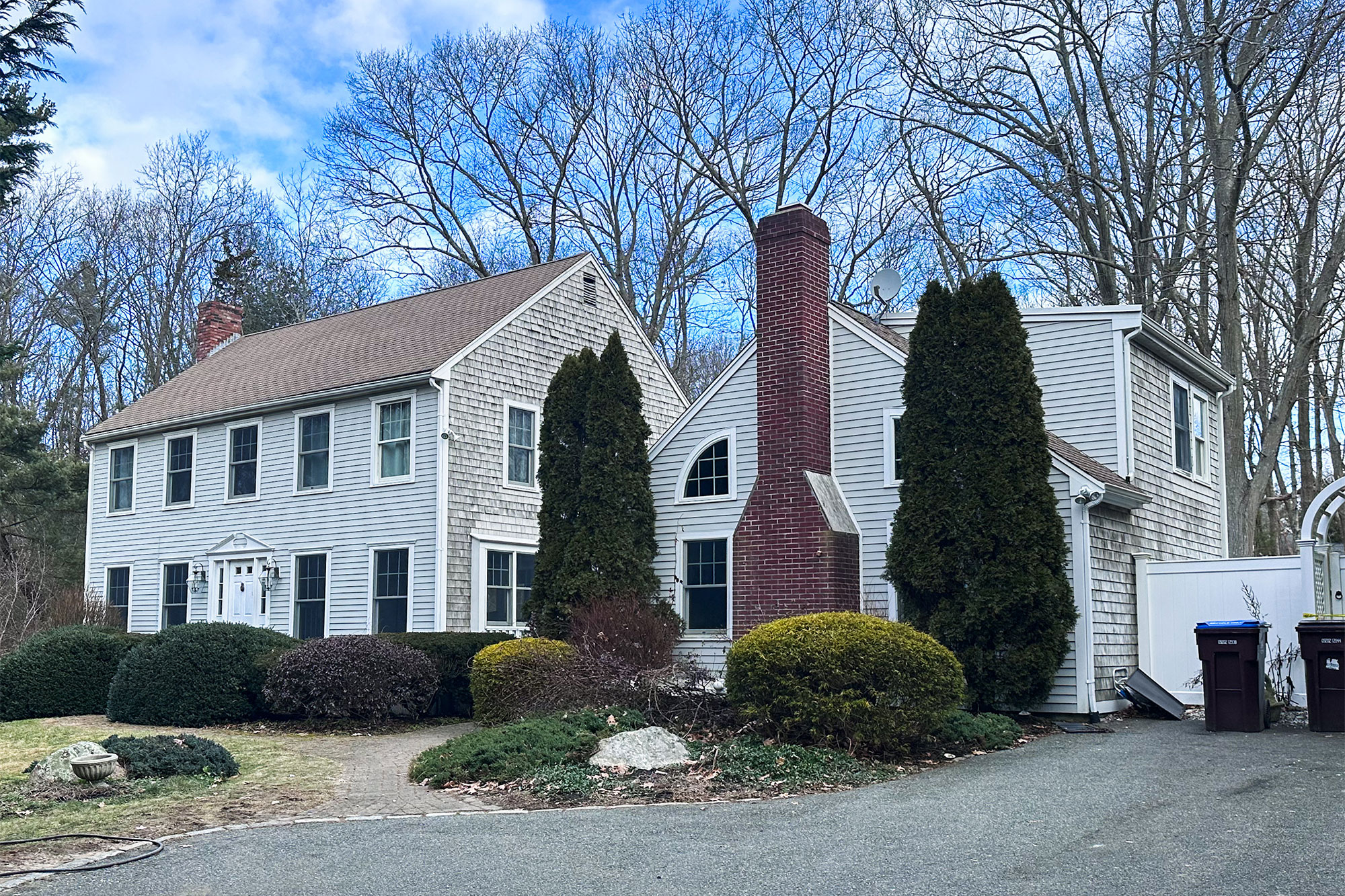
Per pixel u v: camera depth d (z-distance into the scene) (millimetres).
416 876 6879
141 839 8031
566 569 16031
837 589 14922
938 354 14031
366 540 20141
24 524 29703
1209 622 13758
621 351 16719
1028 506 13367
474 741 11031
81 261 38219
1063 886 6238
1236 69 22172
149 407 25656
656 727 10766
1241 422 22531
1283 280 26719
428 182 37906
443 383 19438
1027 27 25766
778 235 15984
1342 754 10188
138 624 24281
